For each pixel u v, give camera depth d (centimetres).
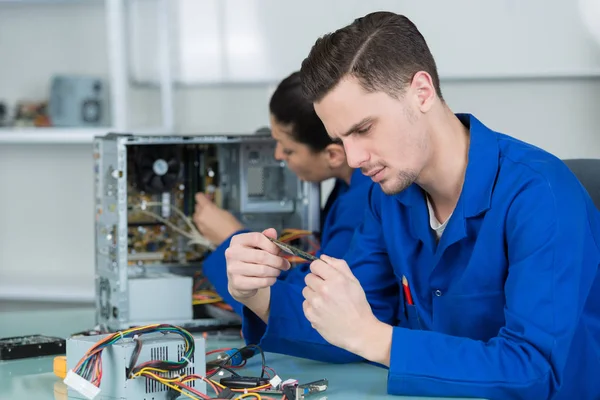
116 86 356
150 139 203
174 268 222
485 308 160
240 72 396
